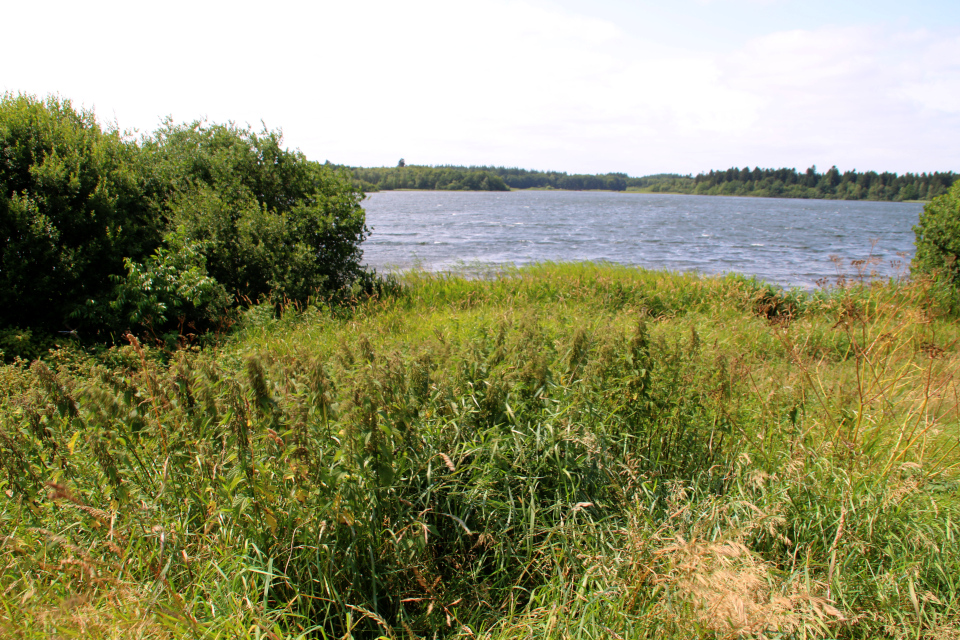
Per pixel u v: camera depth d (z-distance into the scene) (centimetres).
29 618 213
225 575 246
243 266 1004
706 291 1119
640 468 350
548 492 337
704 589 214
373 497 273
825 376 485
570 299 1084
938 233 1138
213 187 1127
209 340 815
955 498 339
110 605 217
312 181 1198
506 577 295
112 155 975
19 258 799
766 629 223
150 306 818
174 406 299
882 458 362
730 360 385
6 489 271
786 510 317
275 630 226
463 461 341
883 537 302
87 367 602
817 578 281
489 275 1338
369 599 269
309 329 824
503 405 346
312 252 1077
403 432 293
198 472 273
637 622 238
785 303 1073
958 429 412
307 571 267
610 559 281
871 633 259
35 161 834
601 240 4031
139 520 261
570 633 250
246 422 266
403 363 333
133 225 921
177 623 213
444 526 313
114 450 274
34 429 280
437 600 272
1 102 895
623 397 366
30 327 779
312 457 265
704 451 370
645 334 373
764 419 395
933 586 282
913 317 483
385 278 1298
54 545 254
